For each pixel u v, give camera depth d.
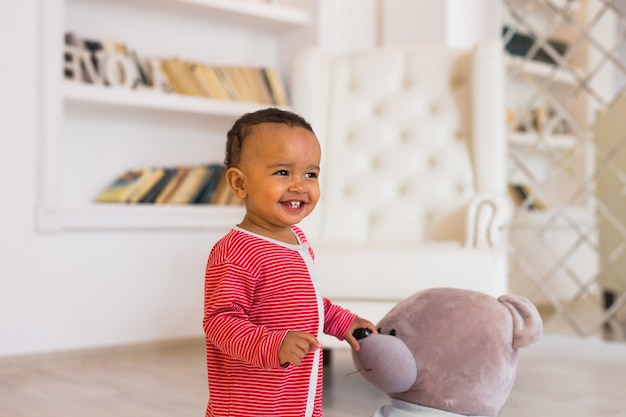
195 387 2.78
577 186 3.88
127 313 3.59
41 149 3.31
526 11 4.06
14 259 3.27
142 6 3.86
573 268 3.88
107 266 3.53
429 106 3.31
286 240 1.48
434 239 3.18
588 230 3.84
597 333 3.79
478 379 1.73
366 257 2.60
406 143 3.30
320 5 4.20
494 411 1.78
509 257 4.10
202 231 3.82
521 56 4.08
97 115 3.73
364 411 2.42
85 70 3.49
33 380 2.94
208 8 3.89
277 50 4.38
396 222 3.22
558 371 3.13
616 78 3.76
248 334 1.31
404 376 1.71
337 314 1.62
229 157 1.50
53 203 3.33
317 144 1.47
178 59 3.82
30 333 3.31
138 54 3.88
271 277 1.41
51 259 3.37
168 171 3.76
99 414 2.39
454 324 1.76
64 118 3.64
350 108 3.36
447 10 4.12
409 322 1.80
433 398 1.74
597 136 3.82
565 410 2.47
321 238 3.25
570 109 3.91
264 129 1.44
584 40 3.88
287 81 4.32
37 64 3.31
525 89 4.07
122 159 3.82
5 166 3.24
